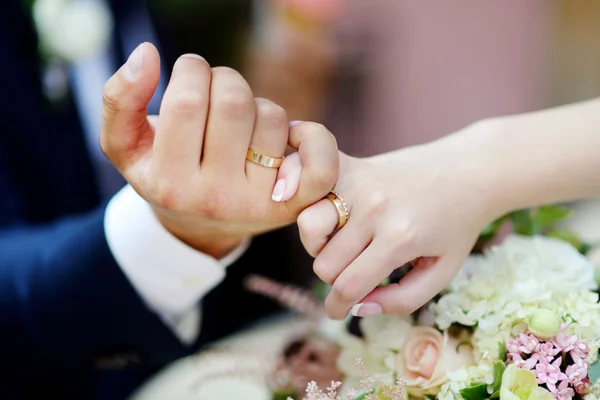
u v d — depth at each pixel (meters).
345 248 0.52
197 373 0.68
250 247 1.02
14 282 0.65
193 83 0.50
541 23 1.78
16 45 0.84
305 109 1.23
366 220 0.53
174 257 0.60
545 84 1.82
